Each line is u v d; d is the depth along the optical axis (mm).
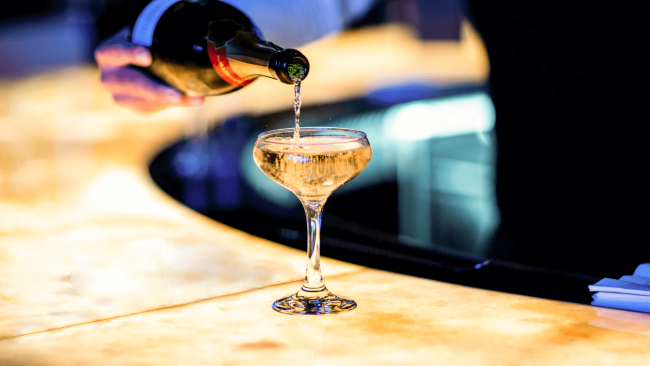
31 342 886
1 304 977
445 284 1012
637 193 1400
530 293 980
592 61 1403
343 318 920
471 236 2393
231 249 1146
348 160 909
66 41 2961
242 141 1922
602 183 1430
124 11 1451
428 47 3537
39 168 1632
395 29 3660
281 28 1939
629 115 1387
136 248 1154
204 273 1057
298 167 903
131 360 846
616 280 963
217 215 1314
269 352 853
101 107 2361
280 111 2217
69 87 2645
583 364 818
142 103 1284
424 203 2557
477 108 2545
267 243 1172
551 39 1433
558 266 1390
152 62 1215
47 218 1308
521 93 1483
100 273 1062
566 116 1446
